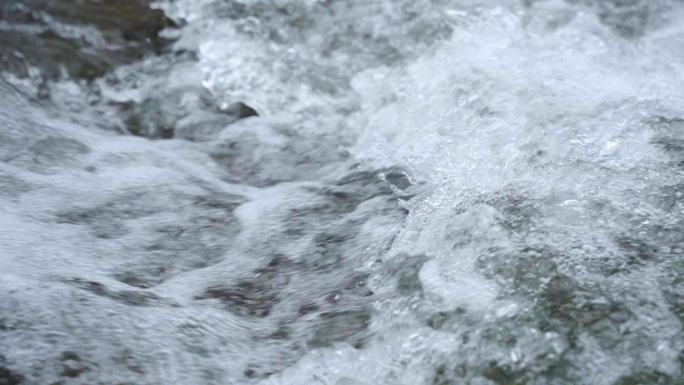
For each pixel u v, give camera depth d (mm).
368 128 3947
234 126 4121
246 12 4488
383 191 3434
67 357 2379
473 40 4188
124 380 2344
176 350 2488
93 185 3510
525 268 2586
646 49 4086
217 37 4422
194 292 2854
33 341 2414
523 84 3764
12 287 2631
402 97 4012
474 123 3578
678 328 2357
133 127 4113
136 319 2586
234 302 2811
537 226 2740
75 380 2320
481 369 2346
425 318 2531
